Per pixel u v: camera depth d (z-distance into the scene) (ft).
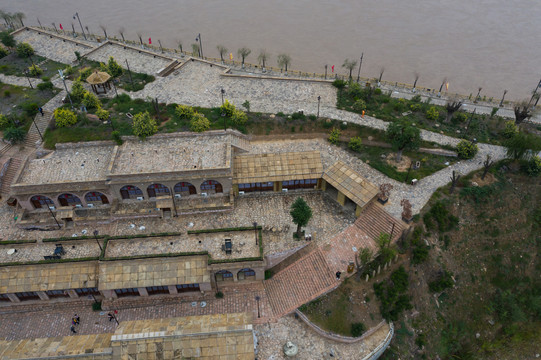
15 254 191.93
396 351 182.39
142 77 293.23
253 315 183.62
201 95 274.16
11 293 181.27
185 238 196.24
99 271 181.27
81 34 399.44
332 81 289.74
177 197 218.18
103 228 210.59
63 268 182.80
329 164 232.94
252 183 221.87
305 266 195.42
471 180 224.33
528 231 219.61
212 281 187.93
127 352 158.92
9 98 274.57
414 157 240.12
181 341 160.35
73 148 231.09
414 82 337.31
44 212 215.72
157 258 182.29
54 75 301.02
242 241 194.49
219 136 236.02
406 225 198.59
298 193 227.40
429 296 194.49
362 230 206.59
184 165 212.43
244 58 361.30
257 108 262.06
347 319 180.75
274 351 172.55
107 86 280.51
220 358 159.02
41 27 407.64
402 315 188.03
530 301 209.87
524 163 231.91
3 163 230.48
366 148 245.24
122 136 230.48
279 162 223.10
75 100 269.85
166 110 258.16
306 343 175.63
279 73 338.95
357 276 188.65
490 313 202.69
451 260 201.77
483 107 310.04
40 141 240.32
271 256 195.11
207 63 309.42
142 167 210.79
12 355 159.22
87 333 178.50
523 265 214.28
